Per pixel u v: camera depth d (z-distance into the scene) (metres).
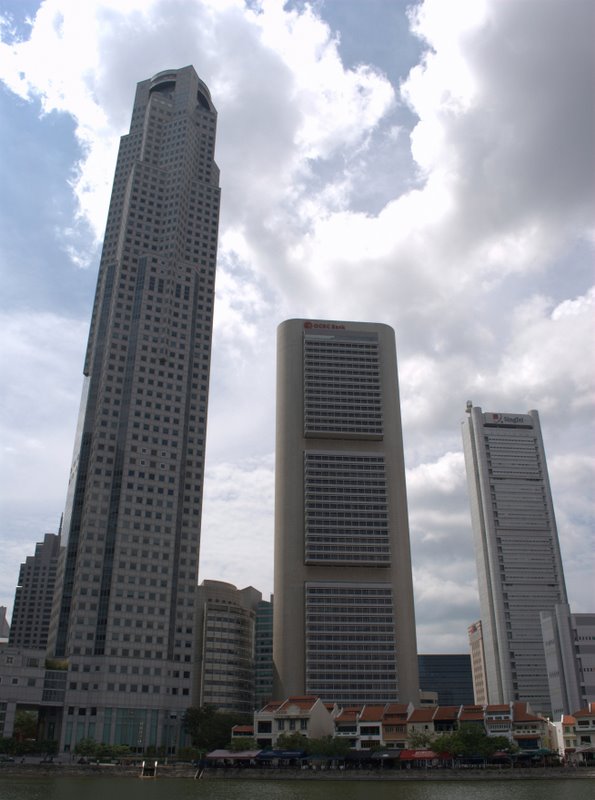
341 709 198.12
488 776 135.50
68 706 197.38
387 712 171.12
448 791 108.38
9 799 93.88
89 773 151.50
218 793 104.88
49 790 109.06
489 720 163.88
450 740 145.50
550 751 149.62
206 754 168.62
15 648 197.50
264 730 171.88
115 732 199.12
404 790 110.50
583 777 136.50
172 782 128.62
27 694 194.12
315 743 153.62
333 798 96.62
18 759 173.12
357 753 151.62
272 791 109.06
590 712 164.38
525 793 104.06
